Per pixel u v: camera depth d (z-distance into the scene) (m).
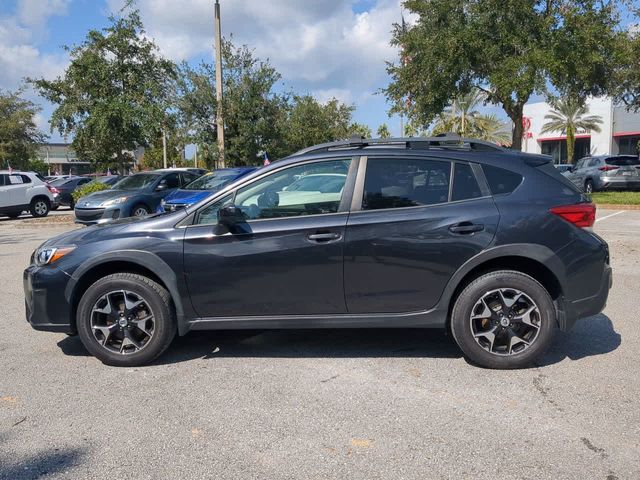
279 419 3.72
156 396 4.11
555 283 4.55
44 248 4.84
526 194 4.52
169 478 3.07
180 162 51.19
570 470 3.08
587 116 47.28
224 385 4.29
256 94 22.97
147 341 4.68
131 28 18.19
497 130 57.53
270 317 4.62
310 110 40.22
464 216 4.44
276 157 24.77
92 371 4.63
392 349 5.05
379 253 4.46
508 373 4.44
